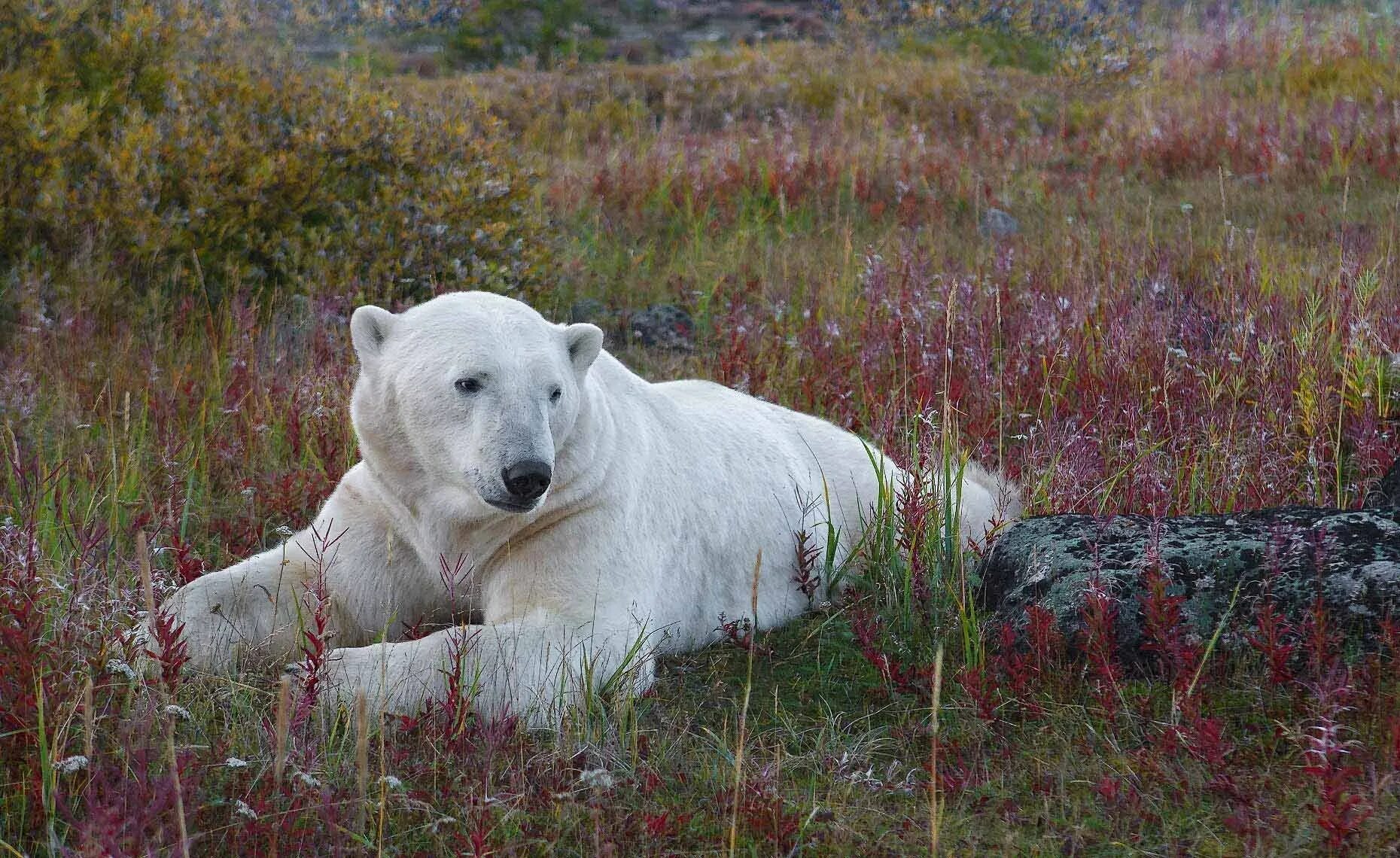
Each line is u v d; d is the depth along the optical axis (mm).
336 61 19547
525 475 4090
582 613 4406
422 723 3898
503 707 4055
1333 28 19406
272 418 6715
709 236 11734
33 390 6680
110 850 2838
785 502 5523
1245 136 14281
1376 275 8164
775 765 3783
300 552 4832
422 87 18188
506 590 4566
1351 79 16672
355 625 4887
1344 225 10383
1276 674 4082
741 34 24609
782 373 7852
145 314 7902
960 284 8594
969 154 14688
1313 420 6262
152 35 9297
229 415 6754
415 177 9750
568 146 15883
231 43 10477
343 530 4848
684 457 5160
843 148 14359
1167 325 7879
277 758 3178
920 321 8055
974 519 5691
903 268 9508
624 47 22891
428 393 4355
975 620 4715
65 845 3166
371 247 9039
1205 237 10664
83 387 6812
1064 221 11766
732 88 18422
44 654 3777
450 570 4664
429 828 3355
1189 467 6016
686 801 3672
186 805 3244
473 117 11156
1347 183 10828
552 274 10008
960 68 18875
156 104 9297
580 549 4516
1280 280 8672
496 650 4141
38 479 5230
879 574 5328
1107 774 3797
